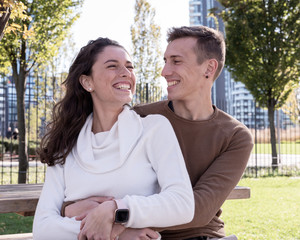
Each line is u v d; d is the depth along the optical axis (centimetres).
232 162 202
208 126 213
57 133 200
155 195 166
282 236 454
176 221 163
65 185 192
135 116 192
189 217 165
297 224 512
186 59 218
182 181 171
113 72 190
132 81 200
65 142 196
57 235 170
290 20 1101
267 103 1180
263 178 1002
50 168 196
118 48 197
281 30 1116
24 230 490
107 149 185
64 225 169
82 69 198
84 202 175
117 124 190
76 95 205
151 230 164
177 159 180
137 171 181
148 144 186
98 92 194
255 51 1136
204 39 221
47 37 813
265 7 1120
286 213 582
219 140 208
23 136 831
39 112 1455
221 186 191
